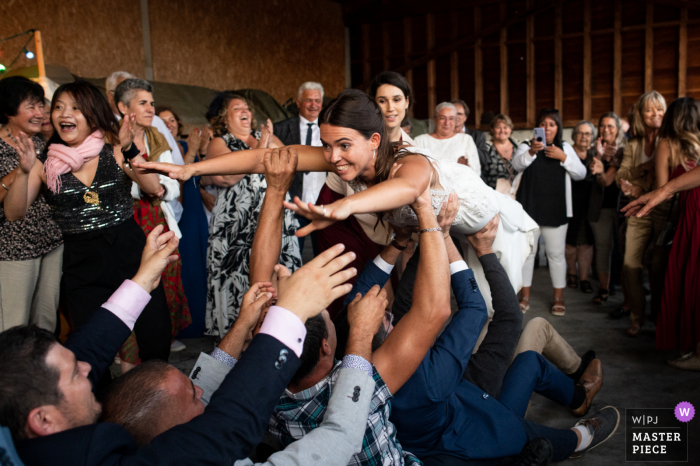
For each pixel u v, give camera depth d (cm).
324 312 140
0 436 83
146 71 891
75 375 99
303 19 1216
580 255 486
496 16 1170
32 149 224
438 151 426
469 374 194
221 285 338
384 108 291
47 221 262
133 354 276
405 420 158
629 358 329
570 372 265
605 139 467
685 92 1034
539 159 416
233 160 167
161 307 252
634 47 1067
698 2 988
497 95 1189
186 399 114
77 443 89
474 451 166
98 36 809
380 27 1300
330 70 1303
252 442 98
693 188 298
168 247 144
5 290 255
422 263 138
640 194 372
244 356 103
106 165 241
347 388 118
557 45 1119
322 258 112
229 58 1047
